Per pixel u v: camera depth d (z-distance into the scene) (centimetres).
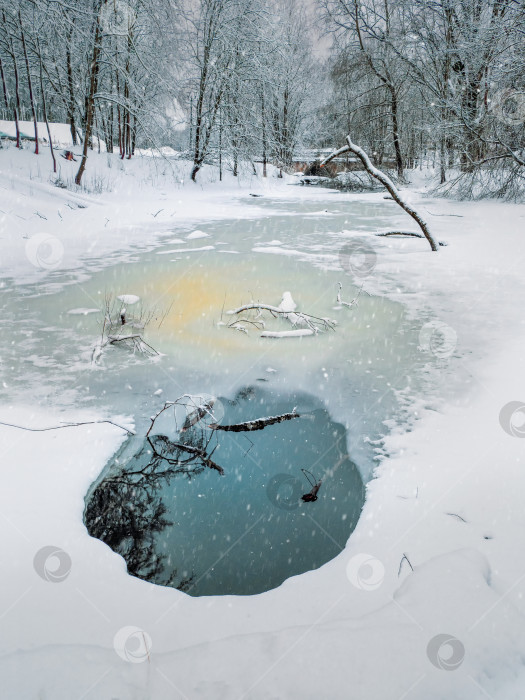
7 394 435
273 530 282
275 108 3366
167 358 533
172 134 2672
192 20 2559
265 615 206
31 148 2261
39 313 670
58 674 167
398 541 253
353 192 2997
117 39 2116
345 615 204
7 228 1218
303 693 160
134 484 327
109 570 236
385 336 596
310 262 1016
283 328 636
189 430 395
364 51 2888
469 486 298
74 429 376
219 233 1411
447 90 2233
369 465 342
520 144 1844
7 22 1988
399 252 1120
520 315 650
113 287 808
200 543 270
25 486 299
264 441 383
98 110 2795
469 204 1998
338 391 457
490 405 410
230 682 165
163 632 196
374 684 163
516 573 223
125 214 1661
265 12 2670
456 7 2294
